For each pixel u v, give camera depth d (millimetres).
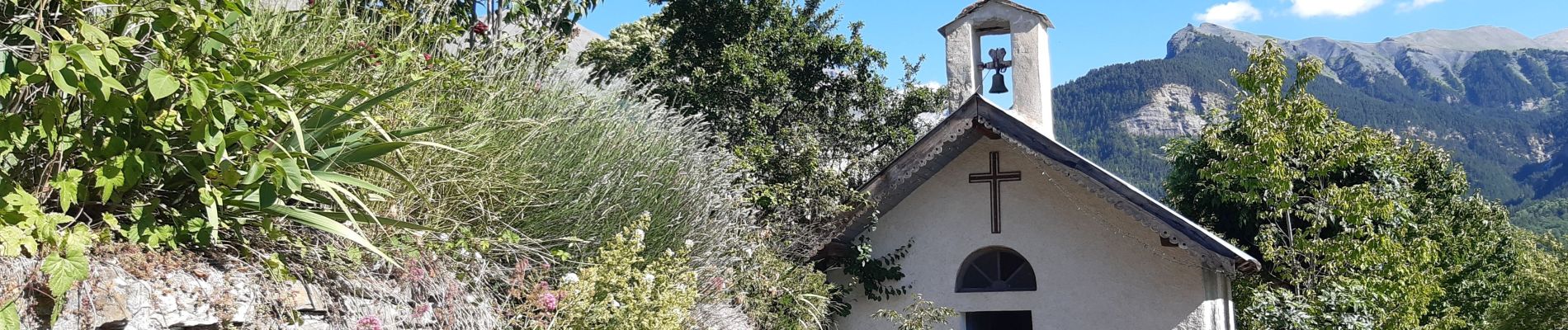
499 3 8344
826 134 16406
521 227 6215
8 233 3398
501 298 5809
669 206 7770
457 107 6172
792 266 10203
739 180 10953
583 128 7105
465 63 6355
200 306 3957
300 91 4500
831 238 11141
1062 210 11633
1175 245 11125
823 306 10453
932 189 12016
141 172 3904
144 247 4023
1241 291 13391
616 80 8578
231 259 4332
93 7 3822
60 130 3723
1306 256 14156
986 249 11906
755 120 15148
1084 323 11336
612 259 6176
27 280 3473
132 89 3982
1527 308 25250
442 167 5559
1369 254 13688
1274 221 15203
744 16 16922
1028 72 12430
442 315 5105
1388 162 17766
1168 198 19812
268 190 4184
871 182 11336
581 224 6680
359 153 4578
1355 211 13773
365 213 4688
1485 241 25281
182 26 3992
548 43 7930
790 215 11312
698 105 14953
